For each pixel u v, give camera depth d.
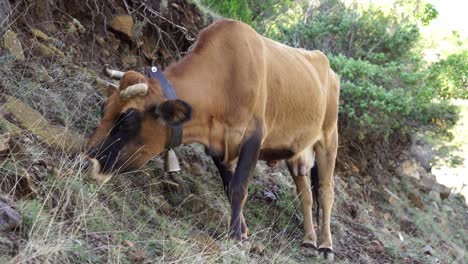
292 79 4.64
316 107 4.89
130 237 3.48
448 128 8.64
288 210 5.46
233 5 7.55
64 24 5.22
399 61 8.45
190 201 4.54
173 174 4.70
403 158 8.89
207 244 3.75
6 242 2.81
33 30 4.85
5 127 3.71
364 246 5.84
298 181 5.15
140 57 5.75
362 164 7.93
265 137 4.49
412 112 8.00
